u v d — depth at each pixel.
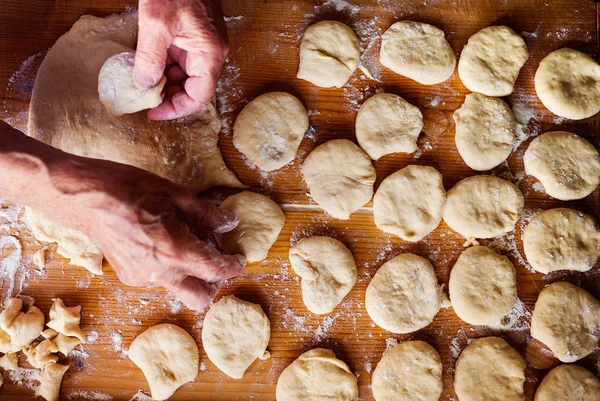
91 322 0.92
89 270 0.92
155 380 0.91
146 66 0.81
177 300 0.93
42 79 0.89
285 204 0.93
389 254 0.94
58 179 0.79
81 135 0.88
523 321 0.94
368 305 0.93
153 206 0.79
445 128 0.94
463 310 0.93
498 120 0.93
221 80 0.93
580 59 0.94
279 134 0.92
